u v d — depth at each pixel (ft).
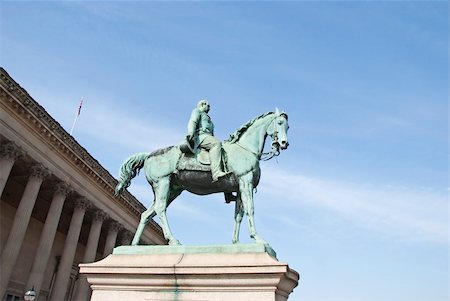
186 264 26.50
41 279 127.03
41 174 130.93
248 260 26.08
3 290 111.86
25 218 122.72
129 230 187.11
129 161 36.22
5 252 115.65
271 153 34.32
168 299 26.16
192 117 33.91
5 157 117.29
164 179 34.06
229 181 32.68
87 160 156.35
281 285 24.79
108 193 171.32
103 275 28.17
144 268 27.09
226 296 25.11
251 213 30.30
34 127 129.39
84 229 187.73
